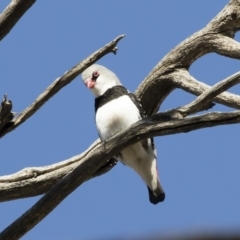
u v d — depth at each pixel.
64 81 8.76
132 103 10.84
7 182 10.56
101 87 11.27
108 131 10.74
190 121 8.13
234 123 7.98
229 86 8.37
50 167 10.81
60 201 8.58
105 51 8.55
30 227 8.56
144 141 10.32
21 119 9.05
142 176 10.95
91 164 8.54
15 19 9.11
